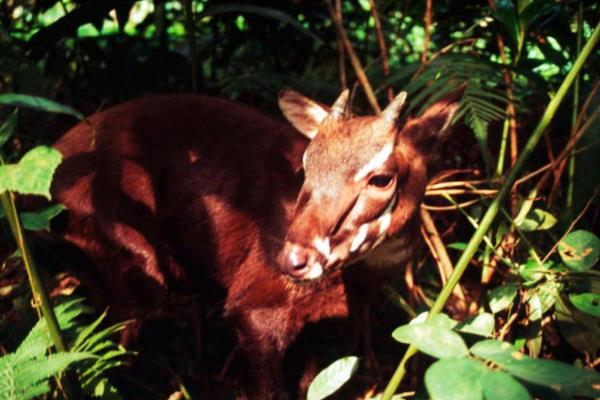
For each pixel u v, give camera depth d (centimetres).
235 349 189
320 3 228
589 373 117
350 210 154
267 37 237
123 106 182
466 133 206
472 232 206
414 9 211
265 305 174
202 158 177
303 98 171
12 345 170
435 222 208
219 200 176
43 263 182
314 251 152
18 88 218
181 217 177
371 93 184
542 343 175
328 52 240
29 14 278
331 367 142
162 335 200
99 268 175
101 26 205
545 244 177
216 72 250
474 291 199
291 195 173
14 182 122
